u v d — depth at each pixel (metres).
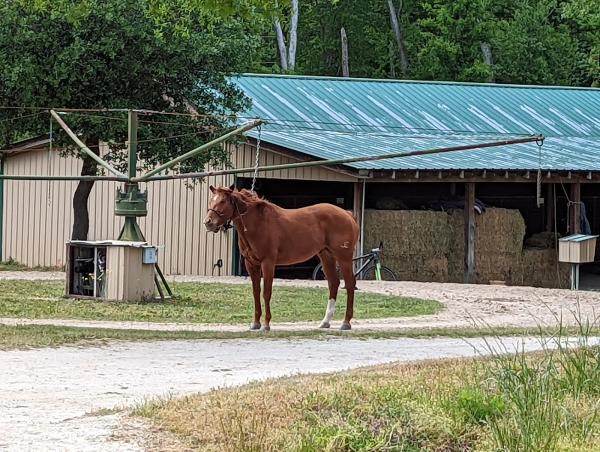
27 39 24.44
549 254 30.20
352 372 11.45
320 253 17.27
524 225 29.67
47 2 21.73
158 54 25.56
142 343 14.38
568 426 9.05
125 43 25.08
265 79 34.03
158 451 8.02
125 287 20.17
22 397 10.20
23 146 31.09
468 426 9.00
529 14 55.75
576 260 27.42
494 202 33.66
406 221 28.33
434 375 11.09
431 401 9.60
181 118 26.48
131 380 11.37
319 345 14.66
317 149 27.53
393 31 54.84
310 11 56.06
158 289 20.69
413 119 33.22
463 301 22.06
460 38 53.88
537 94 37.41
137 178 20.34
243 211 16.58
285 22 19.41
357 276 27.52
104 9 24.28
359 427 8.72
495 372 10.33
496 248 29.31
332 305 17.41
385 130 31.78
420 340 15.39
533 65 55.12
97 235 29.83
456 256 29.19
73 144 26.39
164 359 12.97
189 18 23.36
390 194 32.31
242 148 27.97
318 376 11.16
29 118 25.78
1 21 24.44
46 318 17.77
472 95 36.12
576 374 10.66
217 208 16.41
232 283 24.97
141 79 25.89
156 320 18.00
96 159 20.92
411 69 54.66
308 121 31.33
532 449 8.48
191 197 28.48
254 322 16.86
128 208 20.50
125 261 20.16
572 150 31.44
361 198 27.33
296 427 8.64
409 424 8.93
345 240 17.20
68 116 25.12
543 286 30.11
